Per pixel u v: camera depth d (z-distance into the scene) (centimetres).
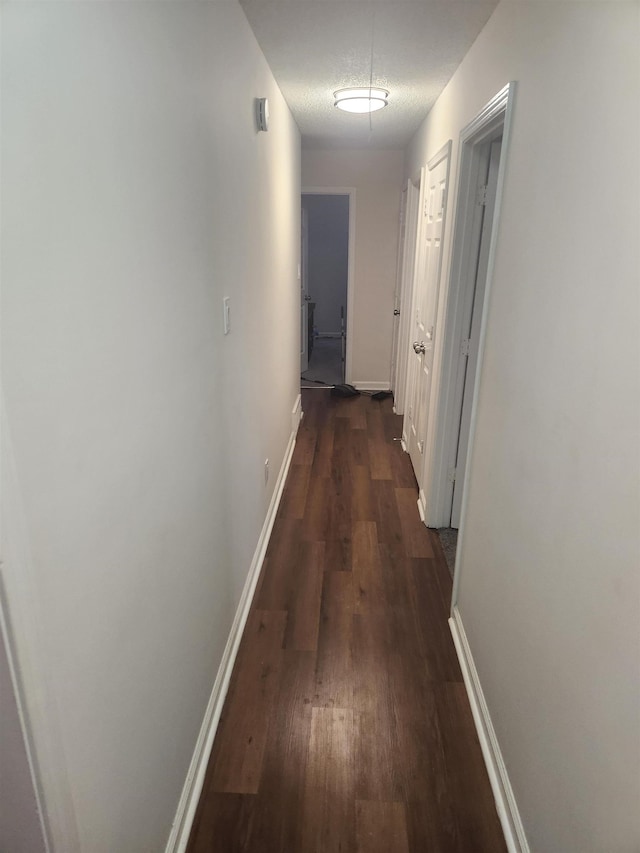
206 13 147
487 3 177
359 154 507
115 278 93
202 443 155
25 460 69
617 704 93
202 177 146
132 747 109
